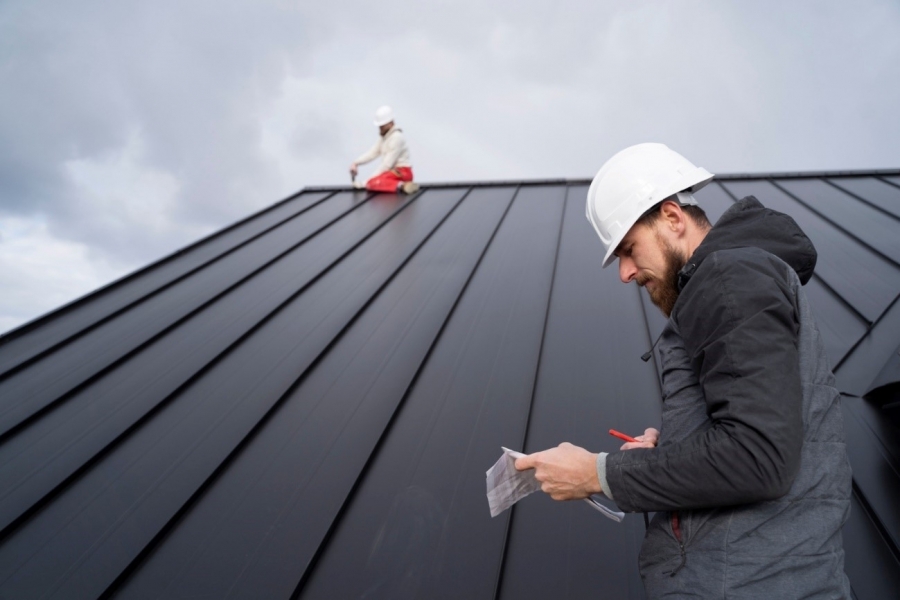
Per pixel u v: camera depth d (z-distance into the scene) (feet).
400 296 16.15
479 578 7.72
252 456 10.37
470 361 12.74
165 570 8.32
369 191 28.12
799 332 4.52
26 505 9.60
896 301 13.05
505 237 20.63
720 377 4.17
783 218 4.96
